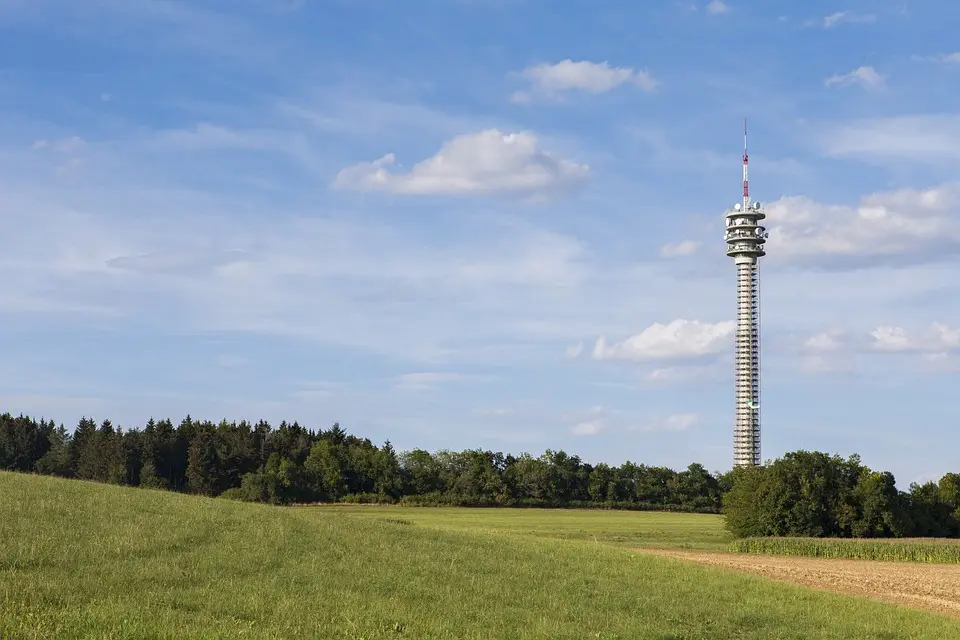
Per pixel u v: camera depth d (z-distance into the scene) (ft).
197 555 107.96
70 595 80.59
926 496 364.79
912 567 224.33
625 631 90.27
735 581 138.62
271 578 99.91
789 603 121.29
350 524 153.69
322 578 103.35
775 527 322.75
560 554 149.28
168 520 128.57
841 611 118.11
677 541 306.35
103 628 68.85
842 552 267.39
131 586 87.86
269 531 129.59
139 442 492.95
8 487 144.36
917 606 144.87
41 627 67.51
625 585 123.75
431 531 160.97
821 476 332.39
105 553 102.47
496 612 94.22
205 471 478.59
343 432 642.22
